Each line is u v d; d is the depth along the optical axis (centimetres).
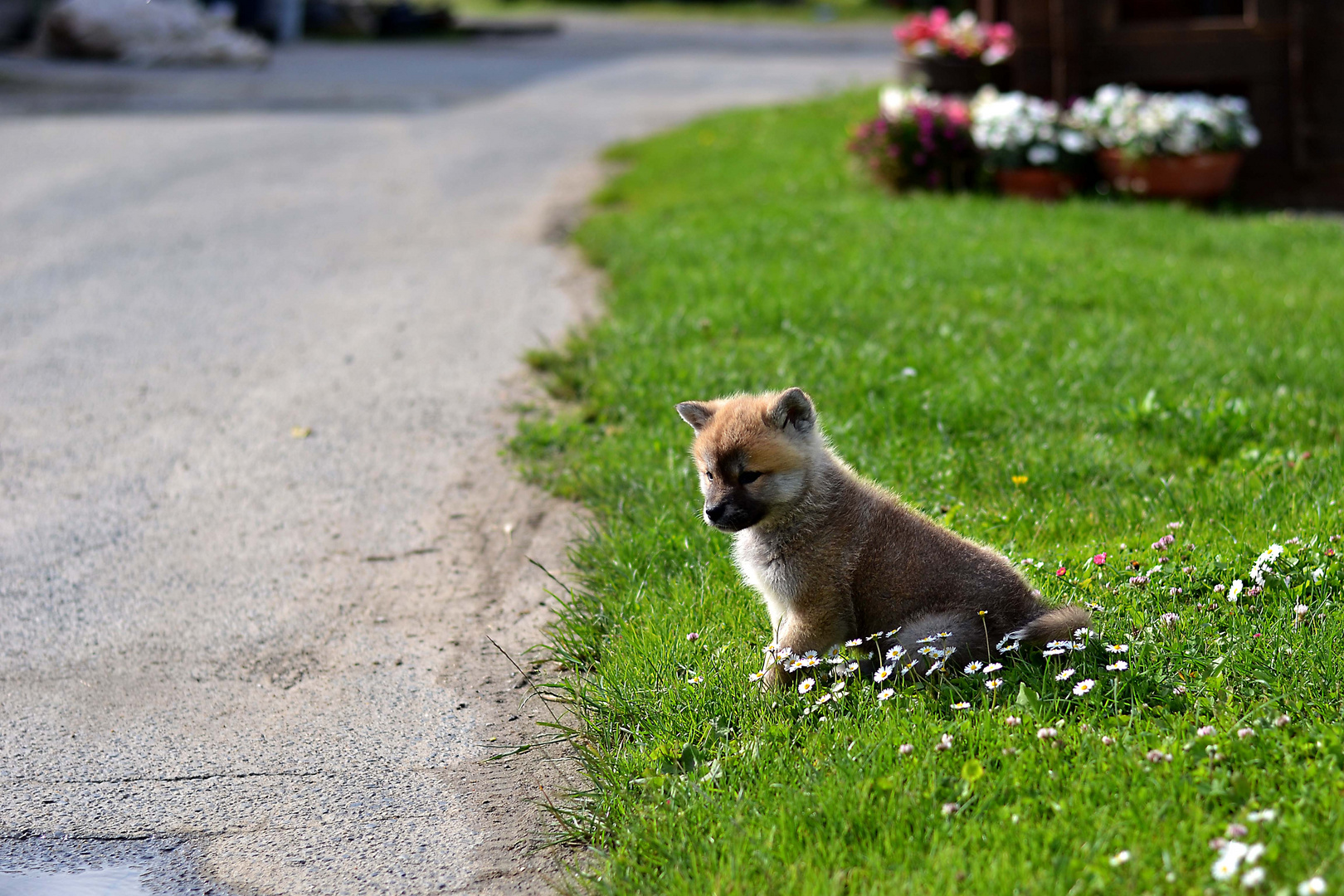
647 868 348
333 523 629
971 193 1338
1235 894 296
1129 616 439
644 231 1159
